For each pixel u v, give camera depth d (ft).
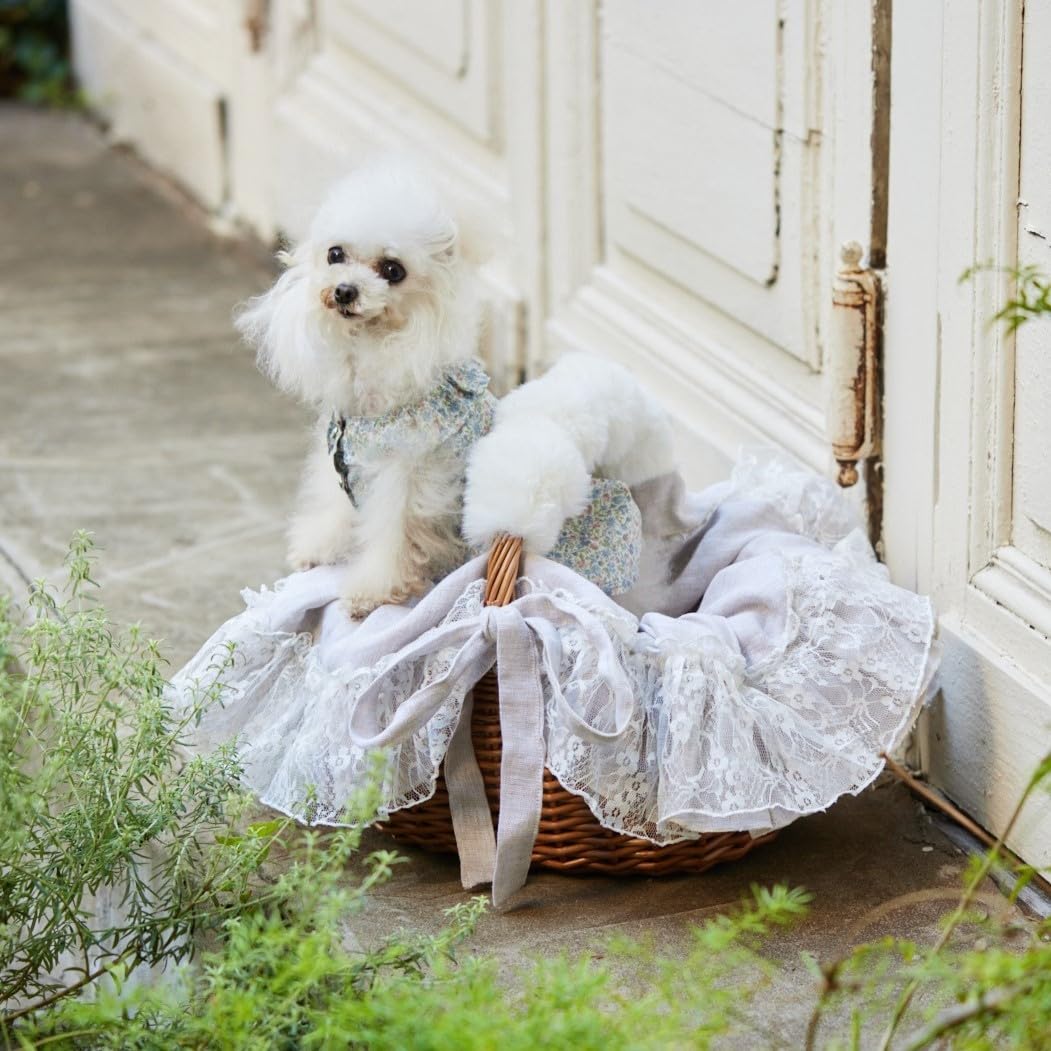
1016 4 8.50
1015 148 8.66
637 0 12.46
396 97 17.22
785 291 11.15
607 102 13.23
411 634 8.73
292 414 15.96
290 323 9.29
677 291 12.82
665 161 12.39
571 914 8.63
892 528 10.09
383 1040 6.39
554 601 8.55
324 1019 6.75
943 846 9.25
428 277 8.98
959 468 9.30
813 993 7.91
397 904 8.76
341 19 18.08
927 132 9.26
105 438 15.33
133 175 23.76
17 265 20.16
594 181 13.69
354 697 8.68
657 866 8.84
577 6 13.32
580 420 9.03
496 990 7.31
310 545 10.00
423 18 15.89
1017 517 9.02
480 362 9.56
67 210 22.24
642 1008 6.41
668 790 8.34
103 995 7.34
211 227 21.53
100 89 26.16
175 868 8.39
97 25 25.75
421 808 9.01
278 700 9.41
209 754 9.30
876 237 9.95
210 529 13.38
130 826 8.25
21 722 7.98
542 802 8.66
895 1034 7.55
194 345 17.75
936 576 9.64
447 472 9.23
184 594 12.19
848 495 10.46
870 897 8.77
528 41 14.06
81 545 8.55
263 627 9.38
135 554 12.88
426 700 8.39
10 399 16.24
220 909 8.12
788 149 10.83
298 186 19.24
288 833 9.32
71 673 8.53
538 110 14.15
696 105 11.81
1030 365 8.71
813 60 10.45
